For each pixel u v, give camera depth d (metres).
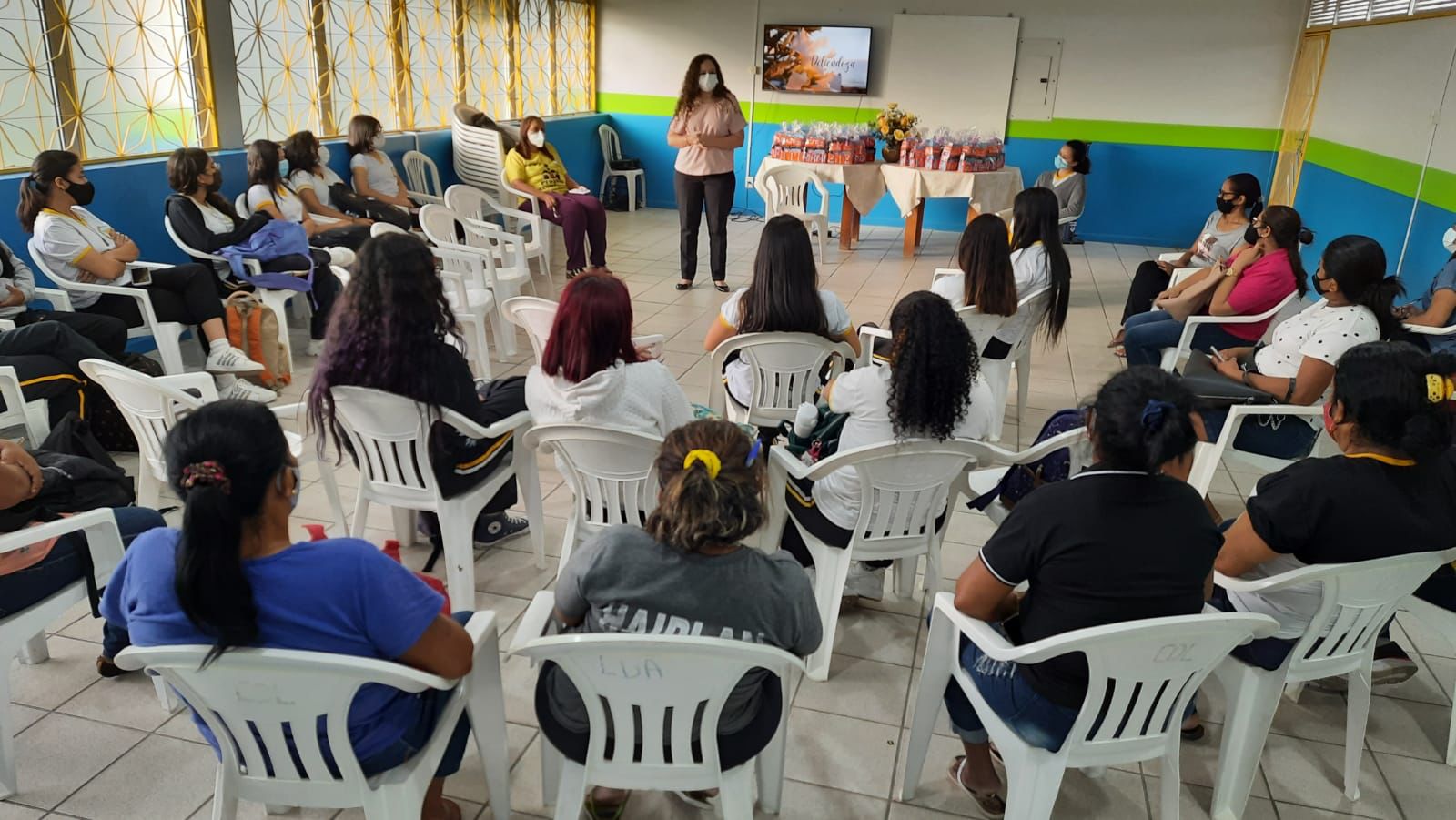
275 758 1.50
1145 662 1.55
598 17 9.50
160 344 3.89
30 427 2.91
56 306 3.76
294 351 4.90
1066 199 8.05
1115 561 1.55
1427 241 4.91
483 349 4.45
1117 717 1.62
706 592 1.50
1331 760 2.19
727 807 1.62
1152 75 8.38
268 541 1.42
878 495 2.29
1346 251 2.91
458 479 2.48
